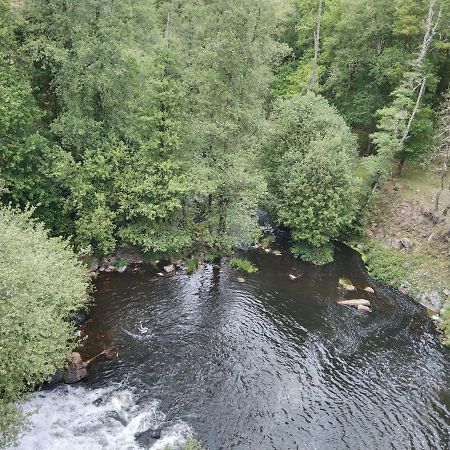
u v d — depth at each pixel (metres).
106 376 24.52
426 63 43.06
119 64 33.56
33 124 33.59
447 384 26.30
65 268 24.50
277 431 22.08
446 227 37.66
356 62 51.47
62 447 19.98
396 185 45.25
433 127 44.91
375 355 28.28
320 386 25.30
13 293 18.36
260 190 35.44
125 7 34.62
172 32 57.31
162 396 23.59
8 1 31.56
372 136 42.09
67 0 31.88
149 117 31.64
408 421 23.39
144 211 32.47
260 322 30.48
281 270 37.59
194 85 34.06
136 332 28.28
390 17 47.09
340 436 22.12
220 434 21.61
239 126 34.94
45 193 32.19
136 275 34.41
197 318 30.22
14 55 32.03
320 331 30.11
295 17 68.31
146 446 20.55
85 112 34.00
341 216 40.28
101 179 33.25
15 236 20.97
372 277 37.72
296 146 41.12
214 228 37.41
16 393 19.58
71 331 25.12
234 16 31.92
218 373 25.52
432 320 32.41
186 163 33.81
